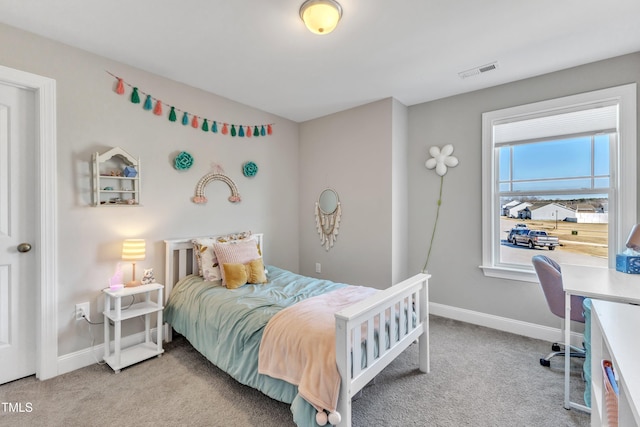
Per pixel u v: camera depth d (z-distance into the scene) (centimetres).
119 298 212
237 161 326
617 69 232
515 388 195
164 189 267
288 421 165
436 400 183
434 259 326
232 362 187
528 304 273
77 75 217
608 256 239
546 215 269
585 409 170
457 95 309
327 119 369
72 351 215
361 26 193
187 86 282
